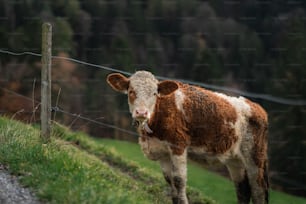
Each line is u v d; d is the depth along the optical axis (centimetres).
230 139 915
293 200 1872
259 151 955
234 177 982
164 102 841
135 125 860
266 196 980
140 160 1562
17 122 995
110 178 902
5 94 2055
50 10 3291
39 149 789
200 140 884
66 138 1284
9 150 795
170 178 888
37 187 691
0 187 689
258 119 947
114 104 2662
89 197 638
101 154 1292
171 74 3384
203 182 1684
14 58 2822
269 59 3312
